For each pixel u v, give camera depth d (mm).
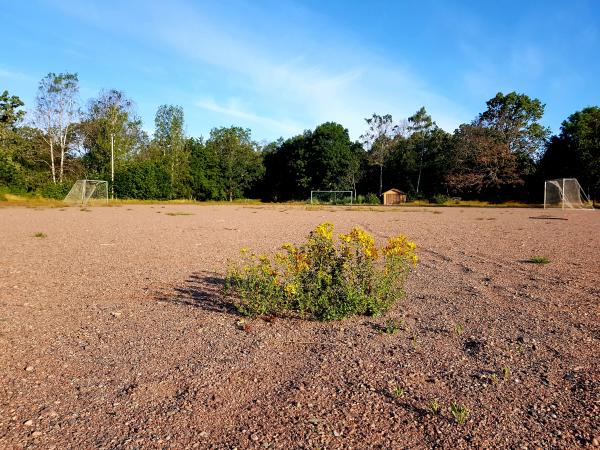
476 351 4367
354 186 71938
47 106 50250
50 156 51906
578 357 4211
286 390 3549
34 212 28234
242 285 5875
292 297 5340
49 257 9867
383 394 3471
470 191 62594
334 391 3523
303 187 70500
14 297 6375
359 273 5418
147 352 4348
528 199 60000
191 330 5004
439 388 3570
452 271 8492
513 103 61469
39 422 3057
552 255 10562
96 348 4445
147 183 54156
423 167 71812
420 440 2861
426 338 4734
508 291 6852
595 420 3074
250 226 18656
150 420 3096
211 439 2867
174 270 8453
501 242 13273
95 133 56531
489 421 3072
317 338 4746
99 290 6852
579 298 6406
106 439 2859
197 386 3615
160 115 64500
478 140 59562
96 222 20125
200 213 29828
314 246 5496
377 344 4555
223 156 72062
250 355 4273
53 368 3955
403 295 6203
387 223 21703
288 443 2824
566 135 57750
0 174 43719
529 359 4168
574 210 39844
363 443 2828
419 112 75000
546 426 3008
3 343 4551
